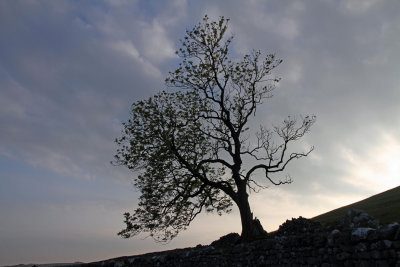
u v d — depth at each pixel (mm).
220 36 23031
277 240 13328
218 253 16562
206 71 23234
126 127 22516
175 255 19172
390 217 15852
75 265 25312
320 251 11102
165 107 23203
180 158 22531
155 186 21719
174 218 22438
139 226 21922
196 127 23750
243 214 21375
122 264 22172
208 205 24594
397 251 8562
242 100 24047
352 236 9930
